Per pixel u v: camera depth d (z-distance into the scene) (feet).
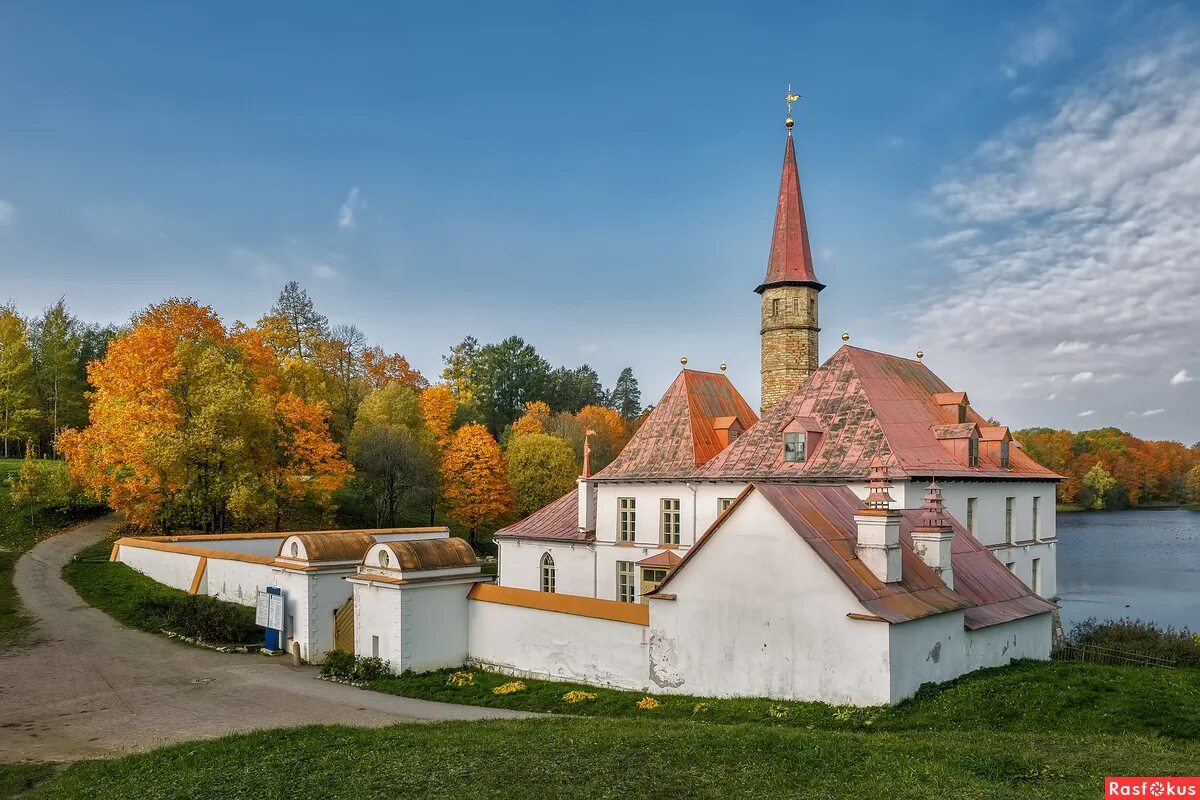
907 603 63.67
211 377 170.40
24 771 55.36
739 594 67.67
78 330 314.55
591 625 77.82
